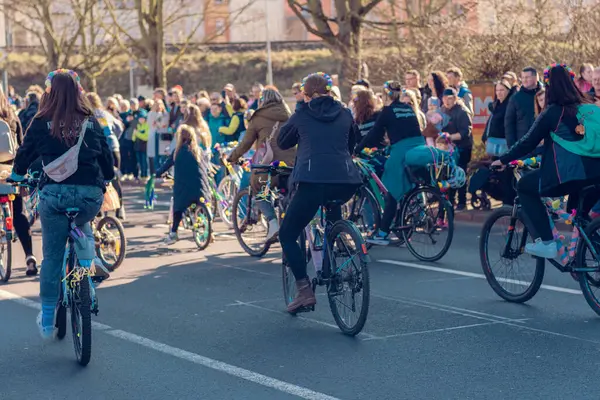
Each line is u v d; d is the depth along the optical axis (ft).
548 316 31.50
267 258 45.19
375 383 24.23
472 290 36.24
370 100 46.32
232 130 73.61
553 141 30.25
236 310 33.32
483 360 26.20
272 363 26.30
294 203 29.45
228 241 51.47
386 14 121.90
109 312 33.24
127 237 53.72
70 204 26.35
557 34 79.46
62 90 26.35
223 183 58.18
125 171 95.76
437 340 28.50
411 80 61.31
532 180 31.53
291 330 30.12
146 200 69.05
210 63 233.55
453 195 58.80
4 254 39.99
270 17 288.30
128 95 221.66
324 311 32.73
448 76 60.59
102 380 24.97
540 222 31.50
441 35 88.74
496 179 51.21
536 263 32.76
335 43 106.22
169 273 41.24
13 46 239.71
